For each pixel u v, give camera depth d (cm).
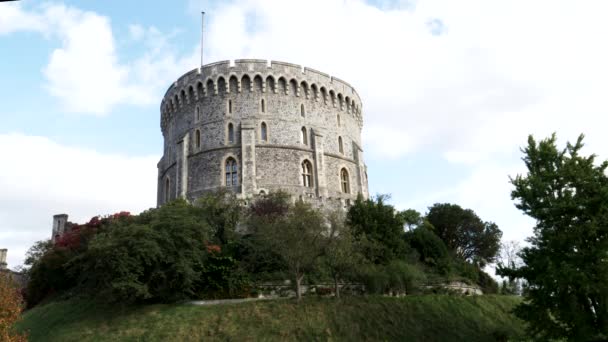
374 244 3541
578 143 2725
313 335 2848
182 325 2919
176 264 3161
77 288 3844
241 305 3145
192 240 3331
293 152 5022
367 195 5759
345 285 3534
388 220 4041
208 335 2823
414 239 4356
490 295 3828
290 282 3494
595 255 2391
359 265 3338
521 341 2777
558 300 2480
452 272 4162
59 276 4103
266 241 3419
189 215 3691
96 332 2959
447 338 3008
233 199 4284
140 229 3206
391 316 3138
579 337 2377
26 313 3816
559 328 2491
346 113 5684
